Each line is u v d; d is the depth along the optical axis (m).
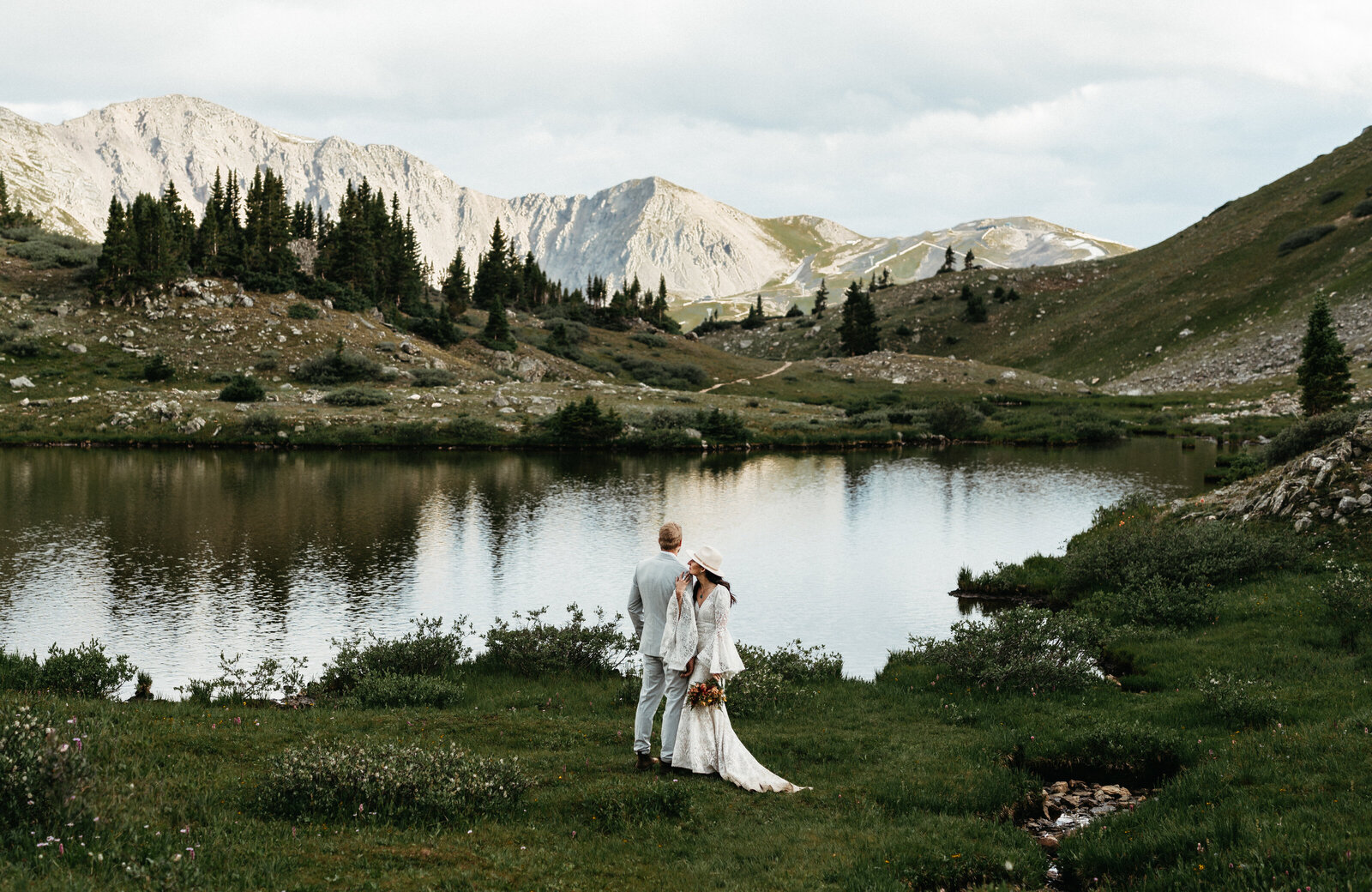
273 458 70.12
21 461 64.06
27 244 122.19
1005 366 169.00
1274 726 10.77
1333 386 60.09
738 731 11.84
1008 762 10.62
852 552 37.78
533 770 9.30
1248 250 168.38
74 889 5.17
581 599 28.94
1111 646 17.84
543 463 72.44
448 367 111.44
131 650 22.45
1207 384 123.56
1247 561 21.64
